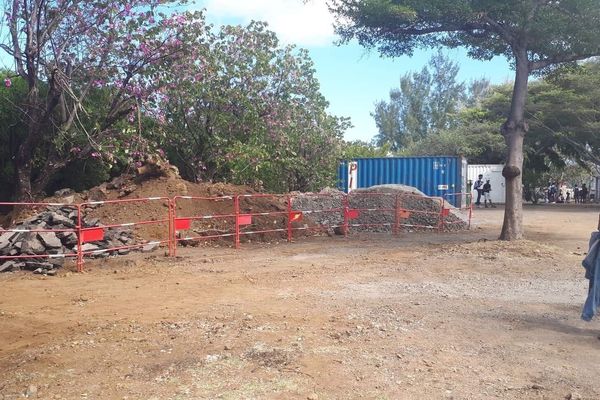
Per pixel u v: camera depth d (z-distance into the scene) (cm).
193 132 1989
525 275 1031
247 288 915
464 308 778
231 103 1973
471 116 4819
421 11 1489
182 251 1327
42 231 1083
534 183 4312
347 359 558
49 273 1035
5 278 1006
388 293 877
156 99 1714
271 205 1712
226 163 1942
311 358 558
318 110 2159
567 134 3934
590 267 669
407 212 1877
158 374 520
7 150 1714
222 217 1493
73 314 754
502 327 682
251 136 1977
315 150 2202
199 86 1836
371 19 1523
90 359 567
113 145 1628
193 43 1703
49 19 1512
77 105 1516
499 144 4231
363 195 1912
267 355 563
